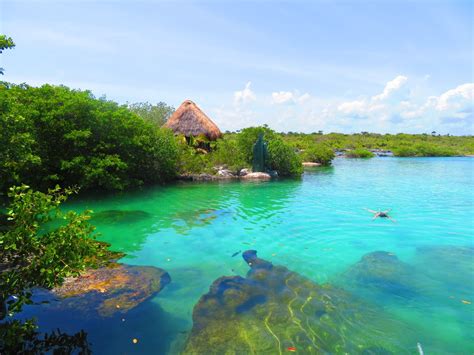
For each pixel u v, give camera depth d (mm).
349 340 4402
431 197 15844
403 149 55750
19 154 8227
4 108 7961
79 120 13875
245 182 20234
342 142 73375
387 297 5703
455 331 4699
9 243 4055
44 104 12859
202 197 14961
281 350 4133
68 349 4023
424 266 7156
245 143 24250
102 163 13492
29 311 4812
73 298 5242
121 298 5340
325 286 6102
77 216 4406
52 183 14117
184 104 28219
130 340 4285
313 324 4770
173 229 9742
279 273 6648
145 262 7164
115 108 16062
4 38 5922
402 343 4387
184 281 6203
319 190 17609
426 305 5441
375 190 17922
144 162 18031
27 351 3947
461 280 6449
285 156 24078
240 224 10422
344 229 10000
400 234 9562
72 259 4160
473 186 19719
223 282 6152
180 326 4652
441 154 55719
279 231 9695
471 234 9648
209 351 4098
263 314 5020
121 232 9328
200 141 26312
